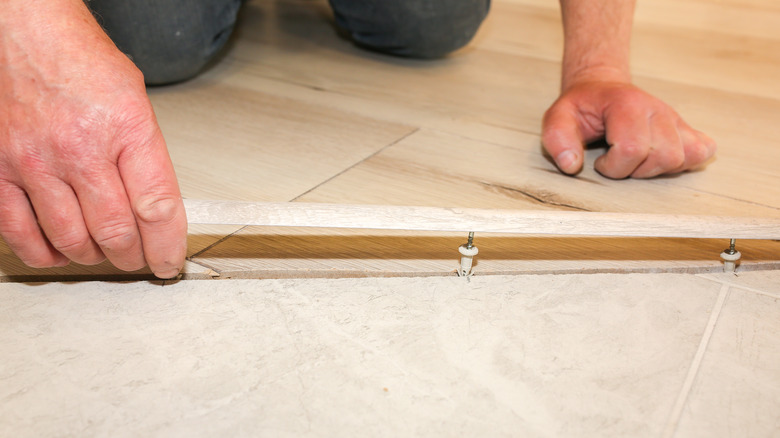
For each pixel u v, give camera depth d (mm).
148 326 579
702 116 1128
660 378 541
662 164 855
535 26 1710
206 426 476
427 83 1269
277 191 830
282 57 1389
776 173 937
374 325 591
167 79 1159
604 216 651
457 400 508
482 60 1424
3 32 496
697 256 723
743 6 1974
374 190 845
